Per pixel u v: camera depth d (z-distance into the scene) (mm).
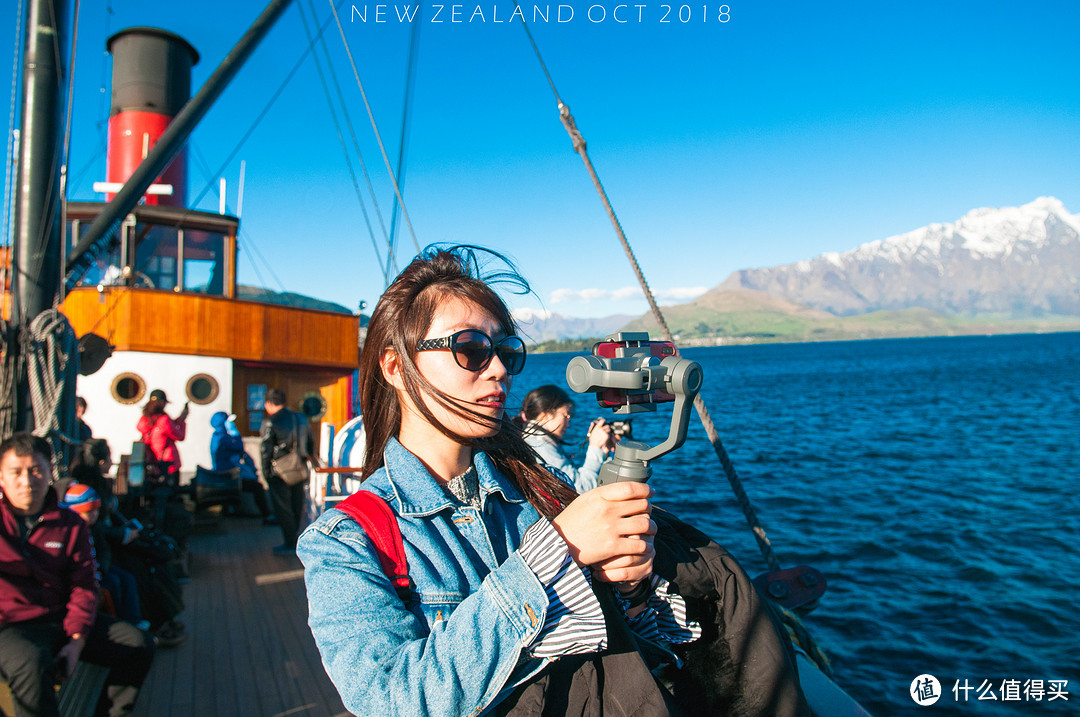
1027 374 74438
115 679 3840
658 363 1074
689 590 1319
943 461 23375
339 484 7535
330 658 987
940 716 6836
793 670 1378
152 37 11820
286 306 11531
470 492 1242
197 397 10602
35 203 5035
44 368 4875
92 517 4348
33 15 5051
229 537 8477
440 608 1068
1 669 3137
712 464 23062
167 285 11320
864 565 11891
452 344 1154
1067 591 10320
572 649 973
